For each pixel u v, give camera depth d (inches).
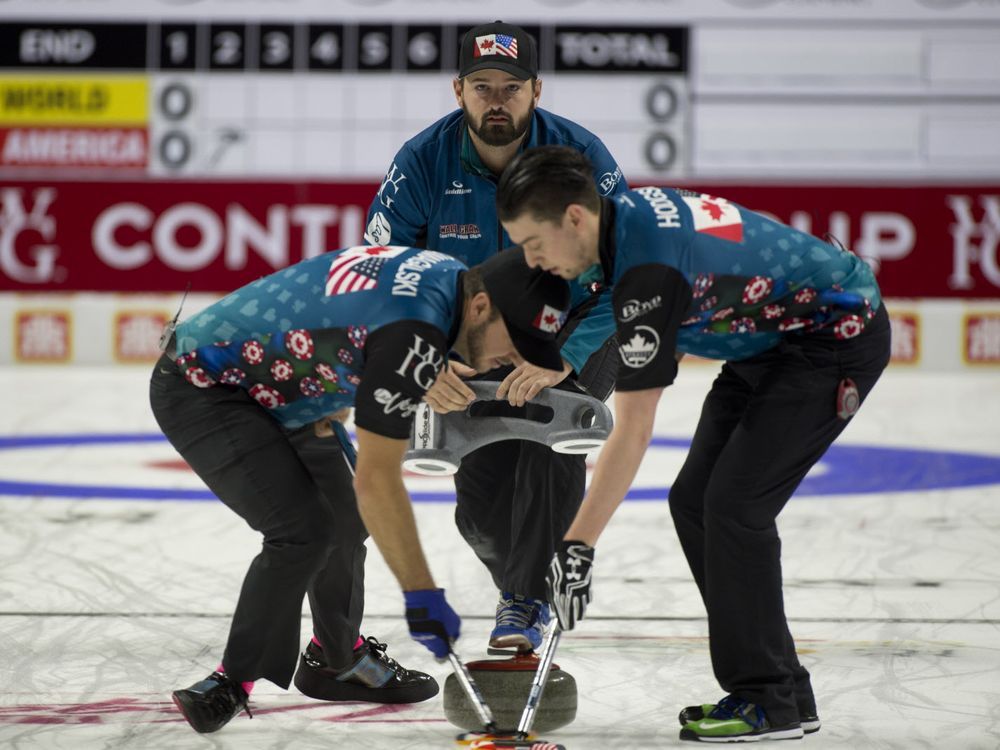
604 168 428.8
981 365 1240.2
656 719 358.6
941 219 1226.6
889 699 373.4
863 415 997.2
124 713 361.4
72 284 1244.5
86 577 526.0
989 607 480.7
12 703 369.4
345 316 316.5
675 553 577.3
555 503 379.9
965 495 700.0
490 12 1219.9
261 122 1233.4
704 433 353.7
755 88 1219.9
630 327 305.7
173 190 1234.6
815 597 495.5
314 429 354.9
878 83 1216.8
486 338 312.7
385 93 1228.5
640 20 1216.8
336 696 380.8
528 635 381.1
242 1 1223.5
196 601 490.9
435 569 546.0
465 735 344.2
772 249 323.6
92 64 1227.9
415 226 438.6
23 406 1026.1
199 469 342.6
